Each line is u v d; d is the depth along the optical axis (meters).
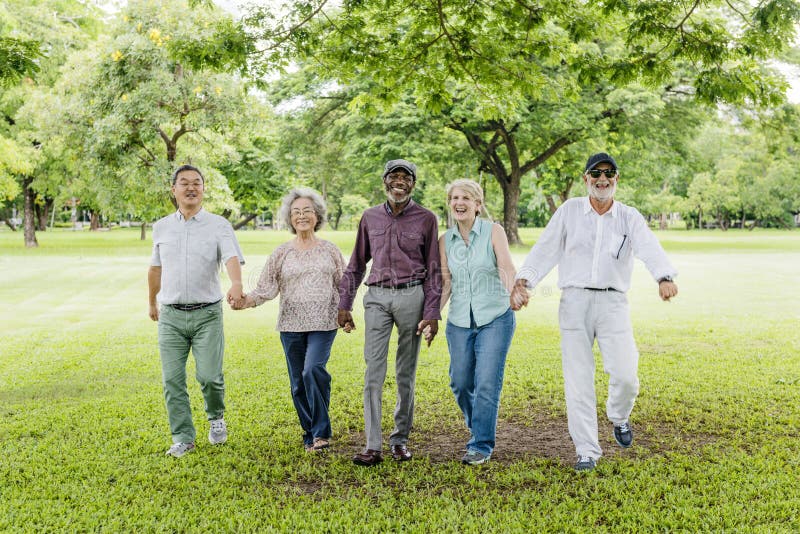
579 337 4.03
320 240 4.55
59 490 3.72
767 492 3.57
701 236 50.81
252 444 4.53
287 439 4.66
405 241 4.16
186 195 4.26
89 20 29.30
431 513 3.36
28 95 25.03
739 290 14.01
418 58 6.38
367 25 6.40
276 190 34.06
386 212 4.23
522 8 5.69
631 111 22.95
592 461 3.95
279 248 4.52
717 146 49.56
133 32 14.74
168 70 15.02
